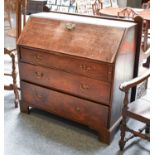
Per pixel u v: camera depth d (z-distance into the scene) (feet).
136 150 6.57
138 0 21.30
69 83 6.96
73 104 7.12
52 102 7.55
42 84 7.55
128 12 13.16
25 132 7.26
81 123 7.22
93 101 6.73
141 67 8.52
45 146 6.71
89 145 6.80
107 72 6.22
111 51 6.22
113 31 6.52
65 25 7.14
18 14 9.11
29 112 8.25
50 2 18.93
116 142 6.92
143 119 5.82
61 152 6.49
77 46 6.65
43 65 7.27
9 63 10.66
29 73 7.67
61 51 6.75
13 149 6.53
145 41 10.79
